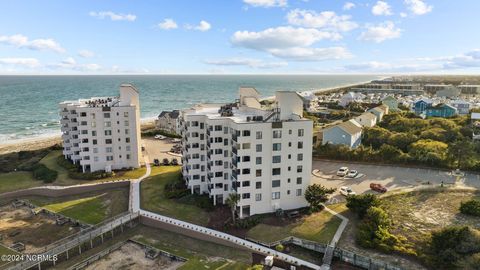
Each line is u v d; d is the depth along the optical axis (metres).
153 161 101.25
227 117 67.94
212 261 51.00
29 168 94.25
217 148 67.00
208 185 71.56
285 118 65.25
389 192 70.44
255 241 54.25
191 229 58.44
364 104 188.25
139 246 56.62
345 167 85.00
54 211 69.50
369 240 51.50
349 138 98.56
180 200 70.44
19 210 71.12
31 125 175.62
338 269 47.50
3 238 58.94
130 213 64.62
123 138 91.62
